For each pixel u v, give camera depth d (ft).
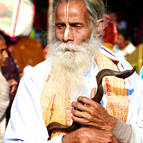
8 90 8.26
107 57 6.74
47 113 6.15
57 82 6.26
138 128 6.08
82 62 6.16
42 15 13.41
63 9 6.16
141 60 11.54
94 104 5.61
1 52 9.96
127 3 24.68
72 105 5.71
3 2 9.94
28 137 6.00
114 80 6.40
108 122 5.76
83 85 6.26
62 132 6.07
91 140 5.68
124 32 17.53
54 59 6.26
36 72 6.46
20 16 10.02
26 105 6.20
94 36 6.43
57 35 6.27
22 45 10.96
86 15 6.24
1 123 8.25
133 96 6.38
